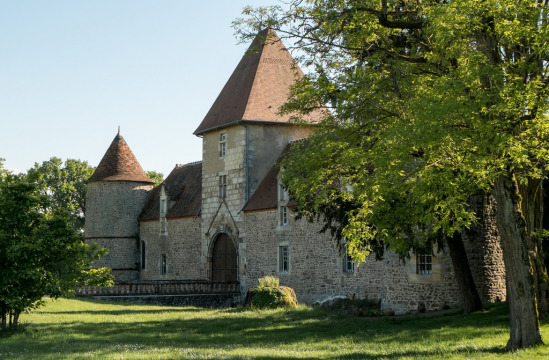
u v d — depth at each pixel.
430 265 24.20
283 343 16.22
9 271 16.58
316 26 15.51
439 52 13.93
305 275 31.30
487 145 11.97
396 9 15.48
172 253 42.09
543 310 17.38
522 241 13.04
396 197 16.31
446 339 15.48
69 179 68.44
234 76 39.75
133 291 33.44
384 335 17.25
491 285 24.50
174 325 20.73
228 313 25.09
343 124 16.66
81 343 15.78
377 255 21.11
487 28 13.16
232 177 37.09
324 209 21.02
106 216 44.94
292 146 18.67
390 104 15.44
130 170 46.09
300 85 16.78
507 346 13.02
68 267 17.91
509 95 12.29
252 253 35.03
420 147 13.16
